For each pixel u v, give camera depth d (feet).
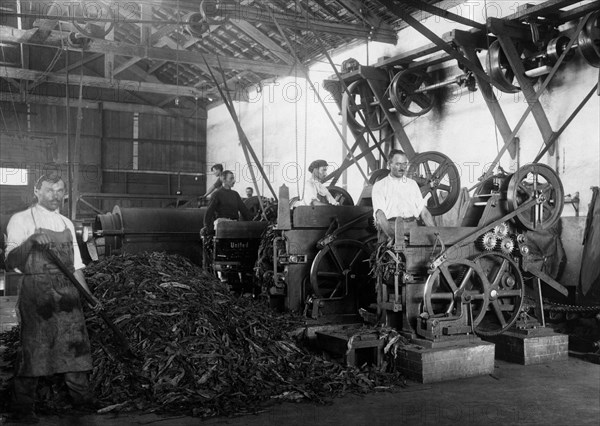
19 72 55.01
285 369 16.02
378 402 14.35
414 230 17.60
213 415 13.12
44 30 41.45
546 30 24.61
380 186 18.57
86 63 66.13
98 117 67.67
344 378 15.74
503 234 18.85
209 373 14.65
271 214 28.84
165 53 42.55
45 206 12.92
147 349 14.93
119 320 15.46
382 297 18.22
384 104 32.60
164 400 13.57
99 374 14.20
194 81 63.57
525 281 20.76
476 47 26.96
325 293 20.81
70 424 12.47
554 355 18.90
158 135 70.64
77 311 13.05
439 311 18.26
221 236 25.95
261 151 55.57
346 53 41.27
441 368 16.35
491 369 17.16
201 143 71.87
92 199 67.15
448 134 32.01
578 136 23.97
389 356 17.03
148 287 17.08
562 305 20.98
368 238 21.58
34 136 64.95
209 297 17.81
